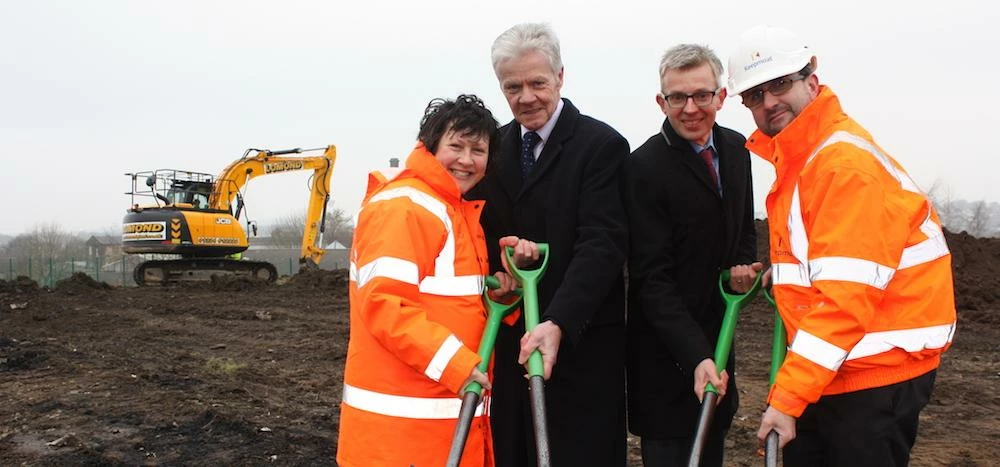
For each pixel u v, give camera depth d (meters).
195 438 5.49
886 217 2.35
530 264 2.99
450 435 2.56
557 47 2.91
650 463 3.26
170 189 19.02
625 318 3.32
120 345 9.71
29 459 5.05
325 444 5.34
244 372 7.90
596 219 2.93
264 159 19.62
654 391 3.20
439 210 2.54
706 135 3.05
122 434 5.60
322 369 8.25
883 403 2.46
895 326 2.45
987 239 13.50
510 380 3.05
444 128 2.62
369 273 2.41
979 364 7.62
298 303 14.41
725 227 3.13
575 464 2.99
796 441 2.83
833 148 2.44
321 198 20.33
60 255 45.25
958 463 4.82
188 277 18.94
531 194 3.01
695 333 2.92
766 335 9.55
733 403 3.29
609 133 3.03
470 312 2.62
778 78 2.58
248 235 19.70
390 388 2.51
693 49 2.92
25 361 8.39
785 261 2.61
